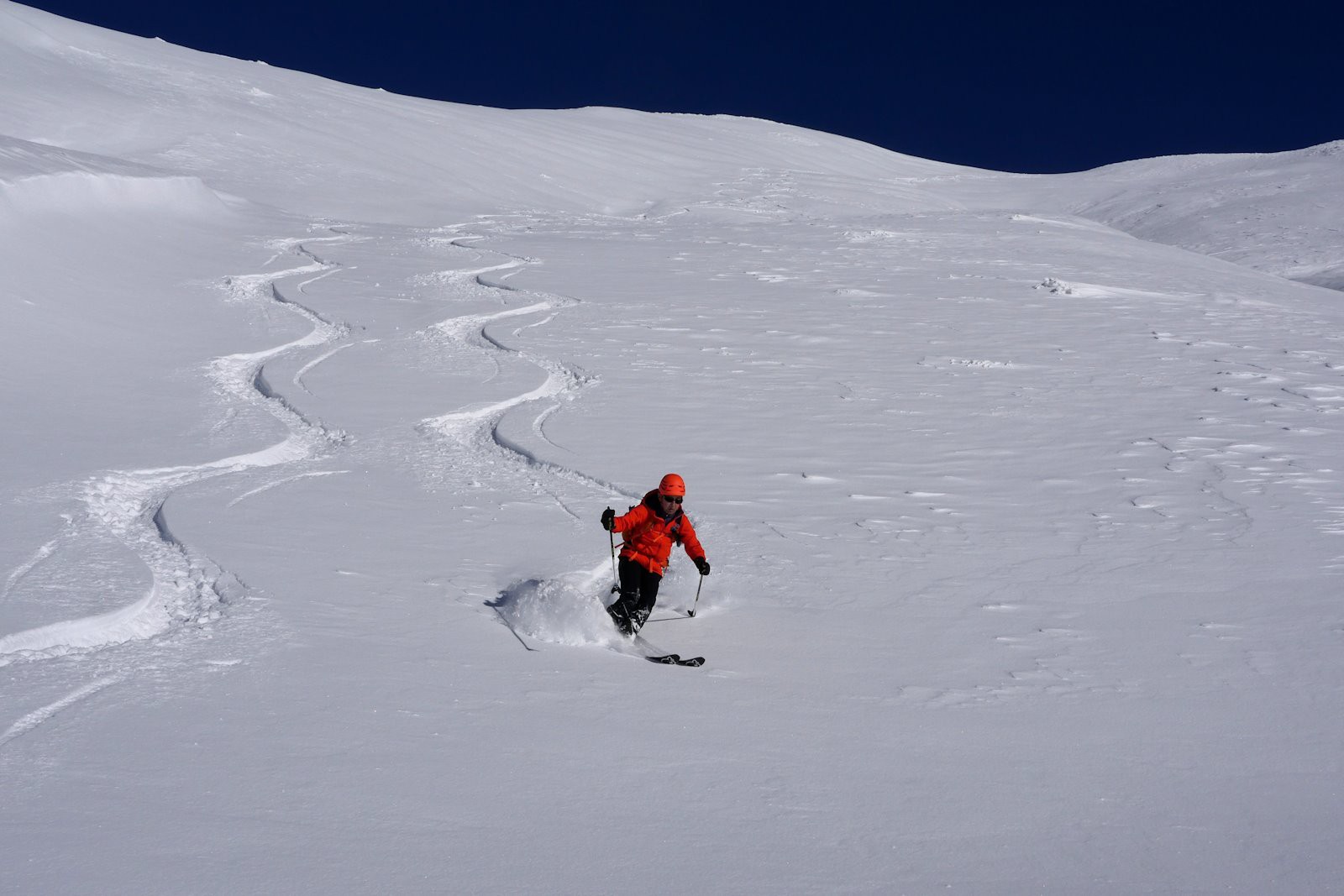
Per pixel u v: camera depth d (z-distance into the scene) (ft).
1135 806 11.87
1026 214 151.53
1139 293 73.56
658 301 62.90
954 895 9.80
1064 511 26.61
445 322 52.01
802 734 13.66
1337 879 10.28
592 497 26.30
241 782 11.20
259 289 57.21
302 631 16.14
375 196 118.32
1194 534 24.47
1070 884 10.11
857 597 20.01
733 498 27.04
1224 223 194.18
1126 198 238.68
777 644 17.43
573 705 14.19
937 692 15.40
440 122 172.86
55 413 30.12
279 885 9.27
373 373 40.29
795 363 47.14
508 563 20.67
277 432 30.25
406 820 10.62
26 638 14.96
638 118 259.19
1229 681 15.96
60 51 150.00
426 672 14.94
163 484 25.20
